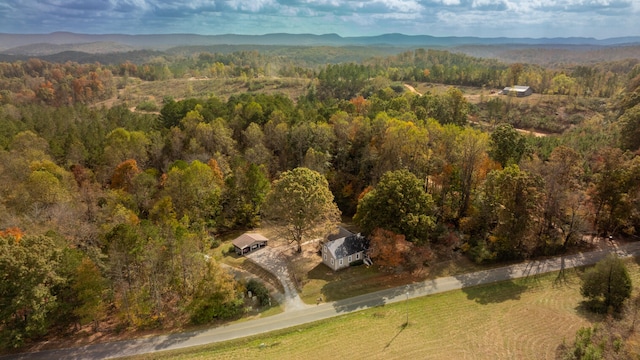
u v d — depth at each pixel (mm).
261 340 55656
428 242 73625
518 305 61375
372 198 73875
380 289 66812
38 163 84500
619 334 49781
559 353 50750
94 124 125062
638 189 72750
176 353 53375
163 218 72750
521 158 89688
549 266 71125
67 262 53562
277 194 76500
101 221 72812
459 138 85875
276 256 77688
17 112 144875
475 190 83000
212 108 124625
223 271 63750
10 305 49062
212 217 87562
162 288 61844
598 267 58875
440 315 59812
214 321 59875
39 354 52906
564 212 74812
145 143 103000
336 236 79312
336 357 51781
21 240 51781
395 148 89125
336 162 104562
